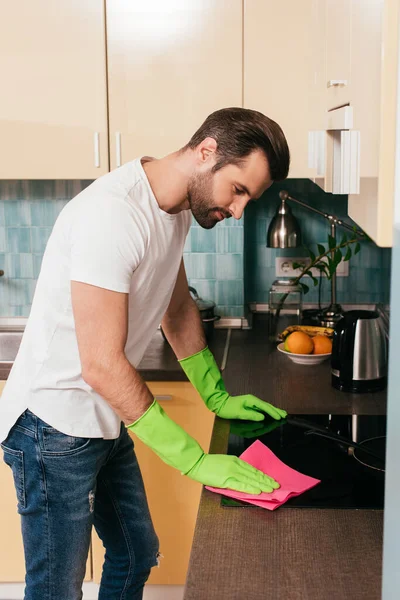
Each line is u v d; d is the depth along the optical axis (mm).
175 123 2455
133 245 1573
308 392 2119
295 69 2389
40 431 1725
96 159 2490
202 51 2408
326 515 1340
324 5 1689
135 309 1738
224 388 2027
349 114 1125
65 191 2941
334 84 1271
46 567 1789
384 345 2135
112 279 1526
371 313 2158
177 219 1753
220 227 2855
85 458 1751
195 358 1978
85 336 1534
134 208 1599
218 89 2426
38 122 2480
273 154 1557
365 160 961
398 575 873
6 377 2428
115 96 2453
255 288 3096
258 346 2666
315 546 1222
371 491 1441
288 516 1339
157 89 2441
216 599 1066
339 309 2869
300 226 3010
